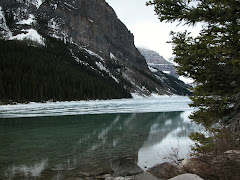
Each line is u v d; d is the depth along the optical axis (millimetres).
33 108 44062
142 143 12023
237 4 5379
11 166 8008
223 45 5496
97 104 59125
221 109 6000
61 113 32688
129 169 7316
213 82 6008
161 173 5988
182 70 6133
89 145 11641
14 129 17984
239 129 5371
